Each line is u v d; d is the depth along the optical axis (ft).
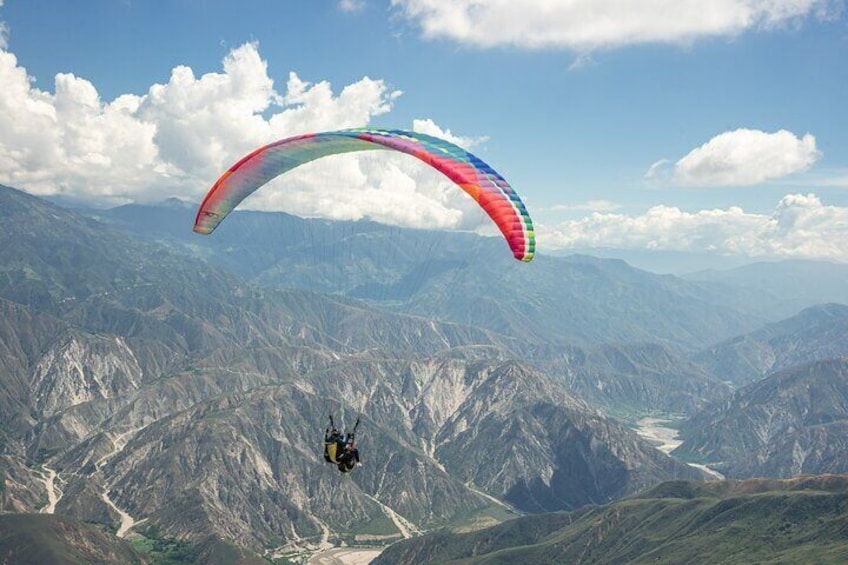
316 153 153.48
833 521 486.38
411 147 141.38
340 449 120.16
